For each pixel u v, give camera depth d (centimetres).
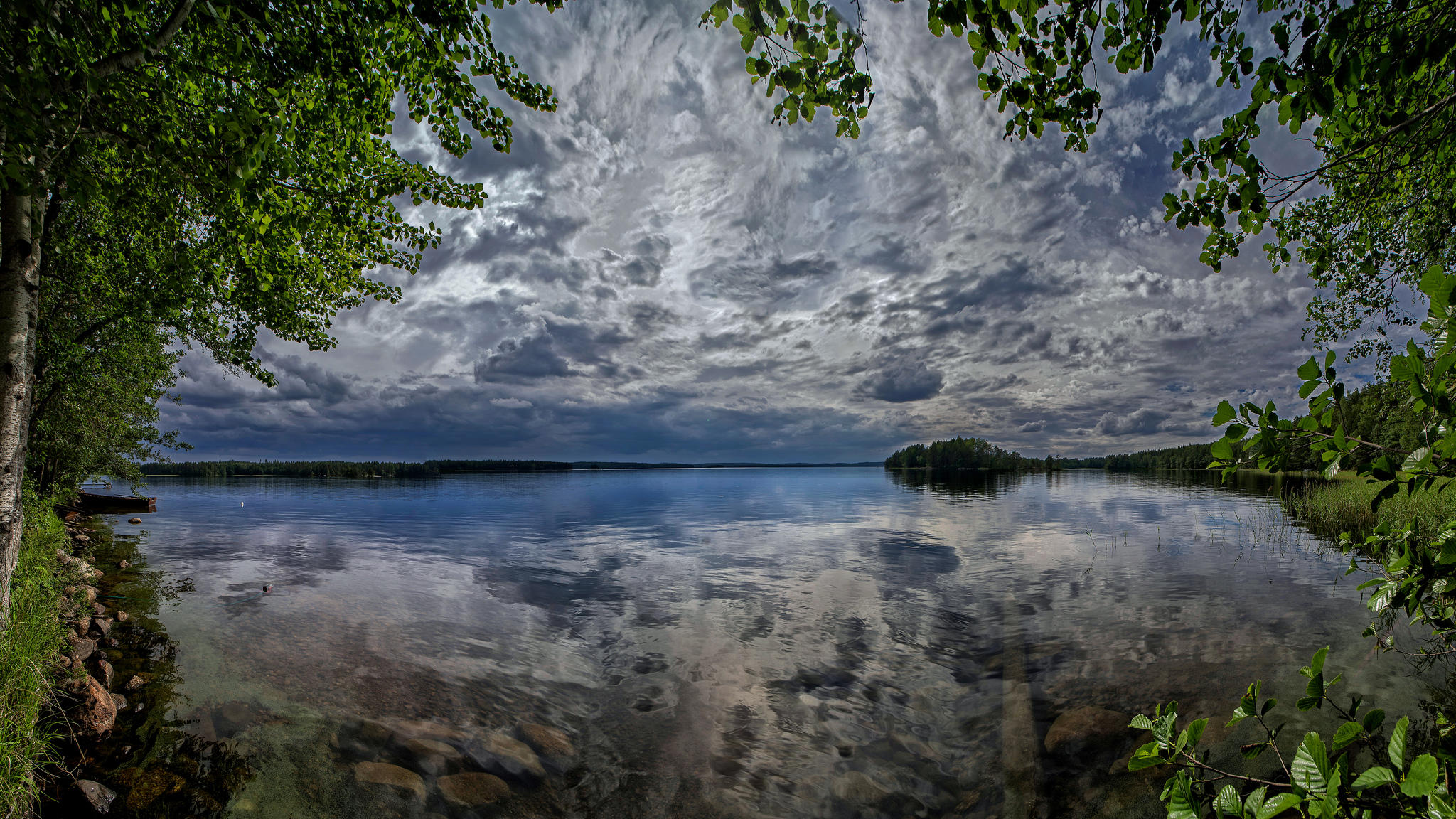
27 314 582
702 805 528
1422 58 240
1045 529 2198
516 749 612
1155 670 720
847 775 571
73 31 442
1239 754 500
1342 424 226
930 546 1873
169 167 573
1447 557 235
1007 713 657
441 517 3045
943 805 521
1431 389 203
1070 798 483
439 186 1058
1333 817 161
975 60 309
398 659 842
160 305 1082
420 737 618
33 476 1850
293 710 657
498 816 505
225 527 2561
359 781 532
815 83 314
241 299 1114
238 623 995
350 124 815
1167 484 5734
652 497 4753
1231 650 771
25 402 586
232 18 633
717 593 1266
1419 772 147
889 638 959
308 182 874
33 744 504
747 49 313
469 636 969
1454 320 189
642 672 825
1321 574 1234
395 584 1360
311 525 2661
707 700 736
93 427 1820
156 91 573
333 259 1095
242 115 548
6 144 440
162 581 1343
